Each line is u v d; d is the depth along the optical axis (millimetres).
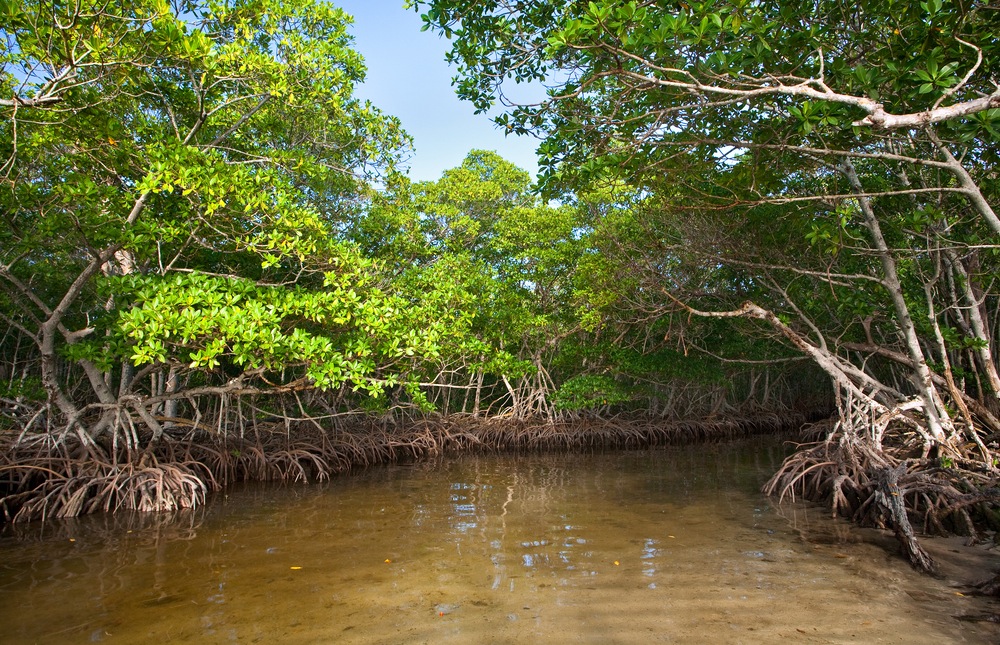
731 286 13727
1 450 8617
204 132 11188
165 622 4582
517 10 6852
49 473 8453
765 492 9469
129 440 8984
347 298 9039
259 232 9531
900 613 4613
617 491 10008
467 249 19328
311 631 4395
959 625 4387
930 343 10242
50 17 6590
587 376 17047
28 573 5770
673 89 6266
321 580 5523
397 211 14711
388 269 13258
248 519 8055
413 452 14773
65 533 7316
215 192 7938
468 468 13242
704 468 12758
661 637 4223
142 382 13797
